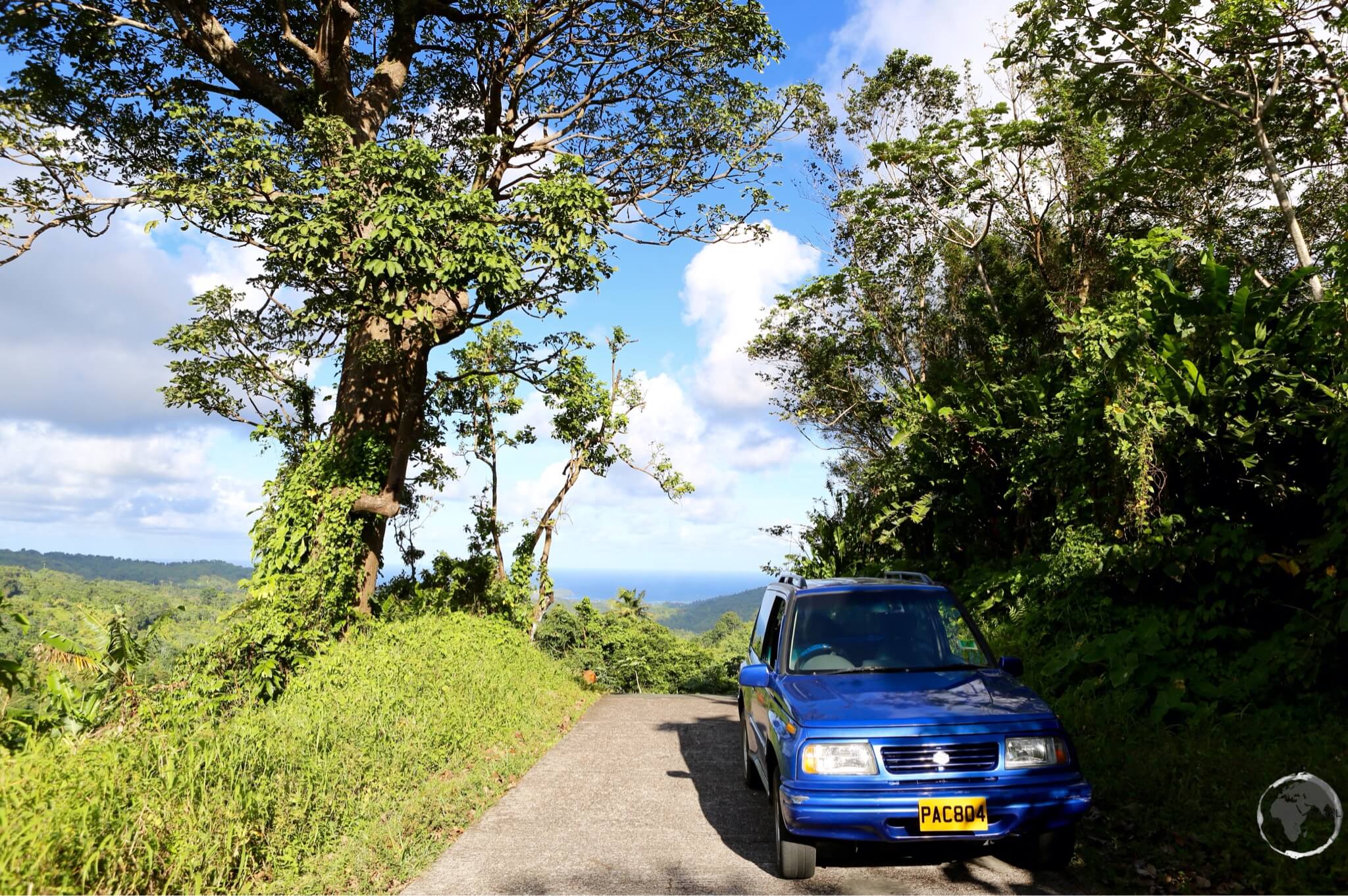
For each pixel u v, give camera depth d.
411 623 14.90
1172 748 6.33
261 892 4.66
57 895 3.89
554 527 22.73
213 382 17.36
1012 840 4.70
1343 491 7.14
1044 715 4.81
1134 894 4.47
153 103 16.22
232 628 11.47
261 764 5.98
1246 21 13.83
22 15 12.85
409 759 7.40
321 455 14.69
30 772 4.71
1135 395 9.04
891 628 6.07
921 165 23.25
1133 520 9.11
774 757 5.44
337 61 15.77
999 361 15.52
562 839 5.82
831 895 4.64
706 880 4.94
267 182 12.04
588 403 22.52
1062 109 21.27
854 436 27.22
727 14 16.45
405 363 15.96
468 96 19.05
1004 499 12.41
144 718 7.10
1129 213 20.72
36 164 13.68
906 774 4.57
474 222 11.91
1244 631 7.71
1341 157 16.19
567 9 16.77
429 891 4.81
